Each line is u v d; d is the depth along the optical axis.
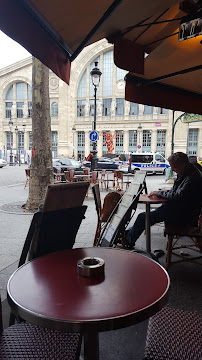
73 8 2.25
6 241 4.94
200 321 1.61
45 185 7.76
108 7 2.27
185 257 3.99
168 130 43.53
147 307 1.17
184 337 1.48
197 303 2.81
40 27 2.29
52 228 2.42
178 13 2.94
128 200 3.78
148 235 3.93
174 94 4.54
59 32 2.51
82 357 1.95
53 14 2.26
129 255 1.82
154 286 1.37
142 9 2.48
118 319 1.09
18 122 52.66
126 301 1.22
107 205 4.21
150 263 1.68
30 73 50.59
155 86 4.31
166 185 15.10
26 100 52.09
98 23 2.44
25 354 1.35
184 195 3.64
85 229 5.75
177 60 3.52
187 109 4.70
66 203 2.44
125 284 1.39
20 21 2.07
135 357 2.05
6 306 2.71
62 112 48.50
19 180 17.77
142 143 46.03
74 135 49.66
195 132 41.88
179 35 2.71
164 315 1.66
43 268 1.60
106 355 2.07
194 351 1.38
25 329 1.55
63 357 1.33
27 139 52.66
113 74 46.66
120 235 4.12
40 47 2.33
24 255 2.37
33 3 2.09
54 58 2.57
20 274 1.51
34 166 7.68
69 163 19.98
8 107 53.66
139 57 3.23
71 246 2.66
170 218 3.79
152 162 24.22
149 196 4.05
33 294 1.29
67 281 1.42
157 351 1.39
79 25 2.51
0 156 42.56
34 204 7.73
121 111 47.25
